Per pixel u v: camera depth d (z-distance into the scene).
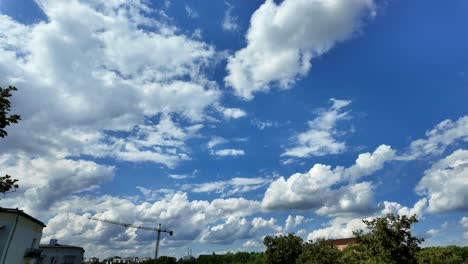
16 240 36.44
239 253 62.31
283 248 30.89
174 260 84.12
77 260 66.25
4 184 9.38
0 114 8.90
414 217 13.44
